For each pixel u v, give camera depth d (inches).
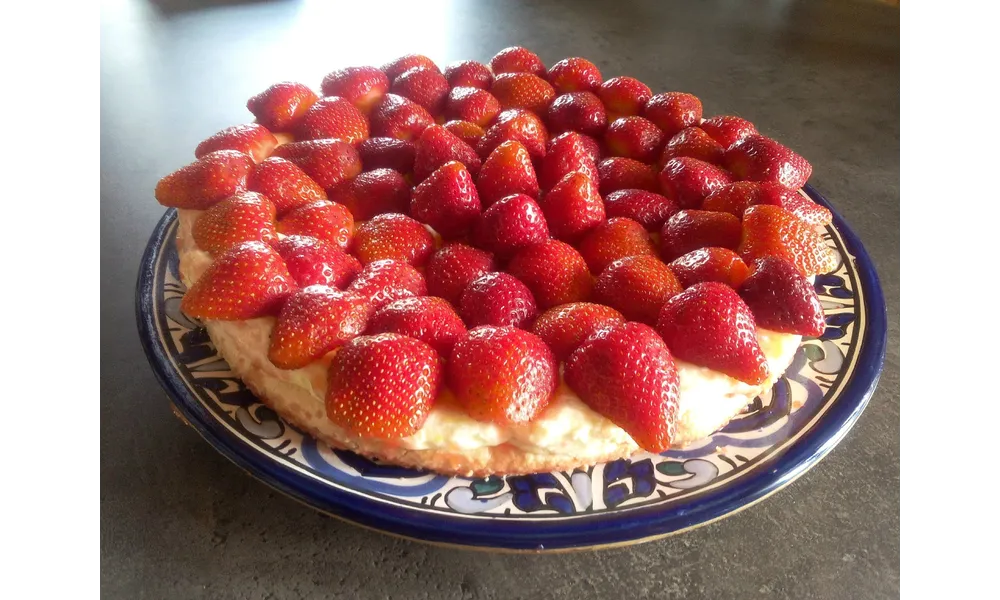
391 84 17.3
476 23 29.5
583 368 10.0
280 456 10.3
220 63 26.2
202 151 14.7
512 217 12.2
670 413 9.8
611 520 9.6
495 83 17.1
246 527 10.9
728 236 12.6
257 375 11.1
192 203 13.2
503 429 10.1
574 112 16.0
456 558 10.7
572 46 27.8
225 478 11.5
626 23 29.7
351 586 10.2
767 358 11.3
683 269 11.8
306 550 10.6
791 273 11.0
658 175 14.6
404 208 13.8
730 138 15.5
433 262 12.3
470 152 14.4
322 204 12.8
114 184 19.3
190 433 12.3
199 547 10.6
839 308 13.2
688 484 10.2
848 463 12.4
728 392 10.9
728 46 28.0
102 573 10.2
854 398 11.4
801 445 10.7
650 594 10.4
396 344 9.7
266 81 25.1
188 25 29.0
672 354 10.6
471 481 10.3
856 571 10.7
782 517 11.5
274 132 15.7
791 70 26.5
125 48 27.0
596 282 11.9
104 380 13.2
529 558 10.8
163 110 23.1
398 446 10.1
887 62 27.1
